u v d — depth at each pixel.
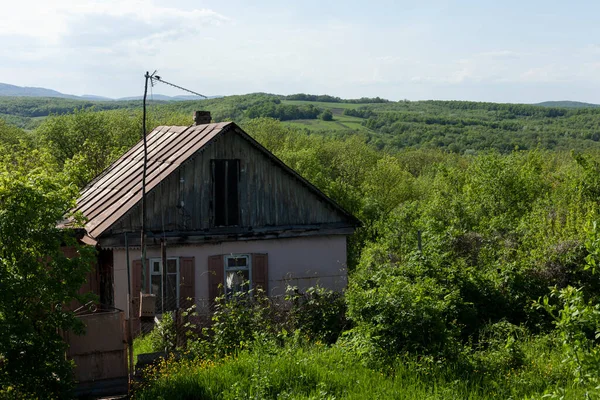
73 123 50.28
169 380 11.55
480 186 34.38
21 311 11.01
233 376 11.31
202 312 20.19
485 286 17.02
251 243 21.36
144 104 14.55
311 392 10.42
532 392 10.56
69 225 14.12
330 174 59.09
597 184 27.42
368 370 11.55
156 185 19.53
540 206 28.86
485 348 14.13
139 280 19.30
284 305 16.14
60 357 11.12
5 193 11.16
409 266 17.27
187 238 20.19
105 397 11.98
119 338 12.23
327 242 22.58
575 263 18.00
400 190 53.72
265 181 21.66
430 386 10.83
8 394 10.65
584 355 6.71
